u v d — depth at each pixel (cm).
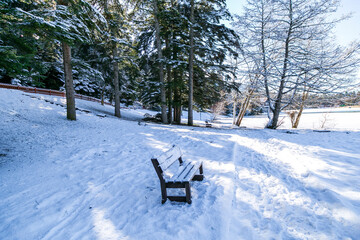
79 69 1136
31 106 1225
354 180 356
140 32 1703
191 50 1488
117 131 971
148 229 240
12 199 327
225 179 391
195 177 395
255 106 2858
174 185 305
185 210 280
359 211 250
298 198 311
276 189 349
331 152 570
